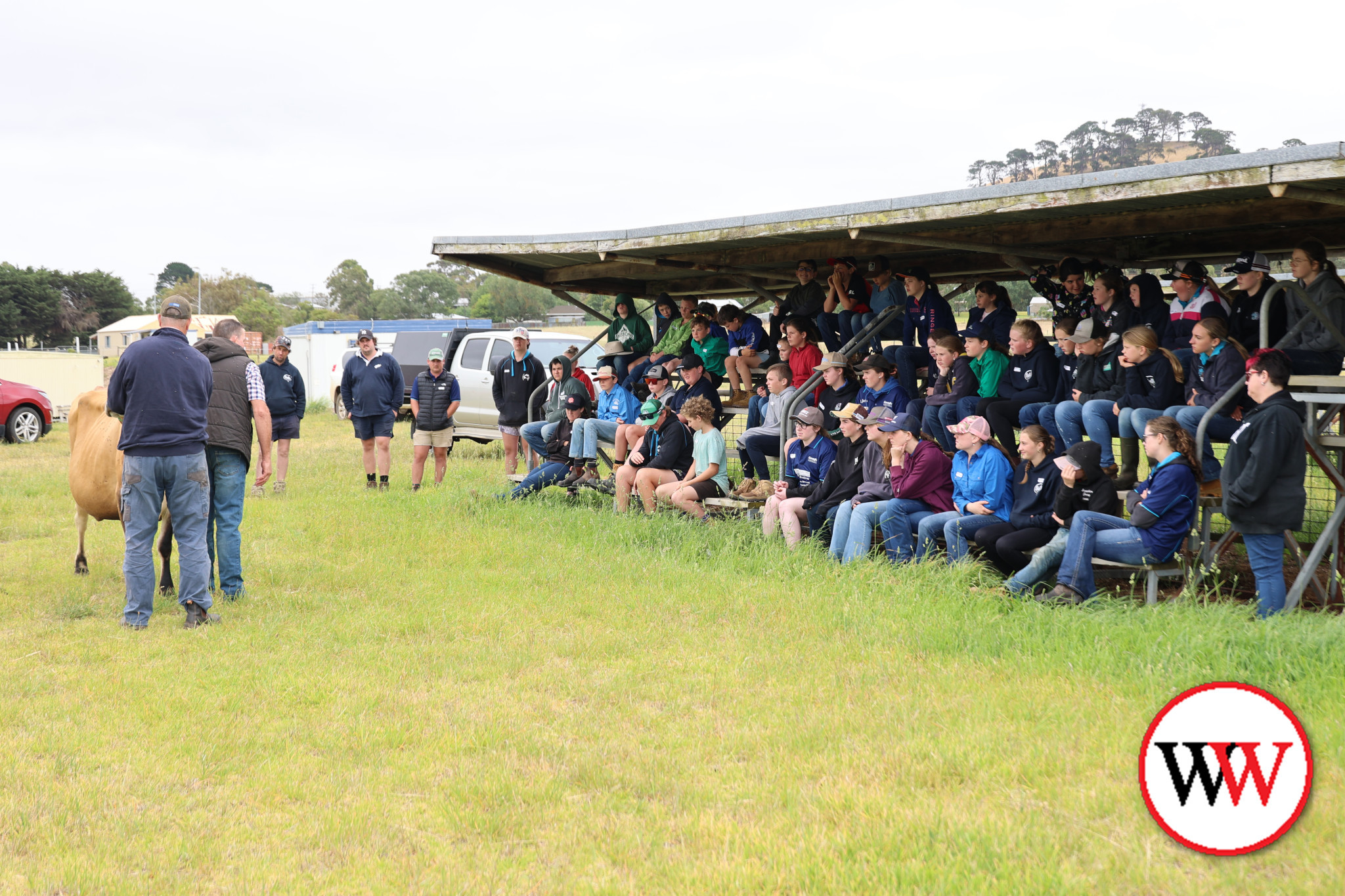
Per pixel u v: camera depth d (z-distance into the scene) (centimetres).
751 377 1145
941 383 907
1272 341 735
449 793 392
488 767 418
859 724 453
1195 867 324
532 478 1080
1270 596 596
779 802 380
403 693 513
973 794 380
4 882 323
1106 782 383
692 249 1141
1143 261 1023
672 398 1054
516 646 593
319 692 510
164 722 469
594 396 1276
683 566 788
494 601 701
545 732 457
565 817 372
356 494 1204
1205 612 584
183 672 546
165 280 16212
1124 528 639
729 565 781
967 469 736
